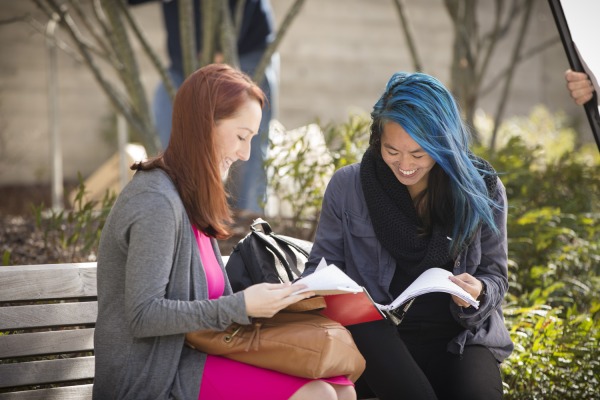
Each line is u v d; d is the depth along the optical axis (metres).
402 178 3.76
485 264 3.97
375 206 3.87
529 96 16.28
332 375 3.34
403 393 3.60
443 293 3.89
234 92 3.46
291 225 6.45
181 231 3.38
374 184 3.88
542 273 5.88
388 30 15.18
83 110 13.41
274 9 14.46
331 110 14.95
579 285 5.94
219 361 3.39
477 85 8.77
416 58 8.23
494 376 3.71
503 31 9.19
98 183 9.52
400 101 3.64
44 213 7.15
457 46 8.58
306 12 14.66
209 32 6.59
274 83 8.52
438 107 3.63
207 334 3.37
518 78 16.19
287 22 6.65
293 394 3.29
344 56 14.95
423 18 15.43
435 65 15.58
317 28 14.75
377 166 3.92
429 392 3.61
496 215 3.92
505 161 6.89
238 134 3.49
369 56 15.09
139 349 3.35
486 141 11.43
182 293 3.38
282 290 3.29
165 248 3.29
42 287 3.81
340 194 4.00
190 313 3.24
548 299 5.76
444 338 3.91
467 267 3.90
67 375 3.85
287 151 6.17
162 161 3.46
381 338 3.67
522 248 6.12
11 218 7.14
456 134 3.68
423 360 3.90
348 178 4.02
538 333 4.95
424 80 3.68
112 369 3.36
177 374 3.35
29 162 13.00
